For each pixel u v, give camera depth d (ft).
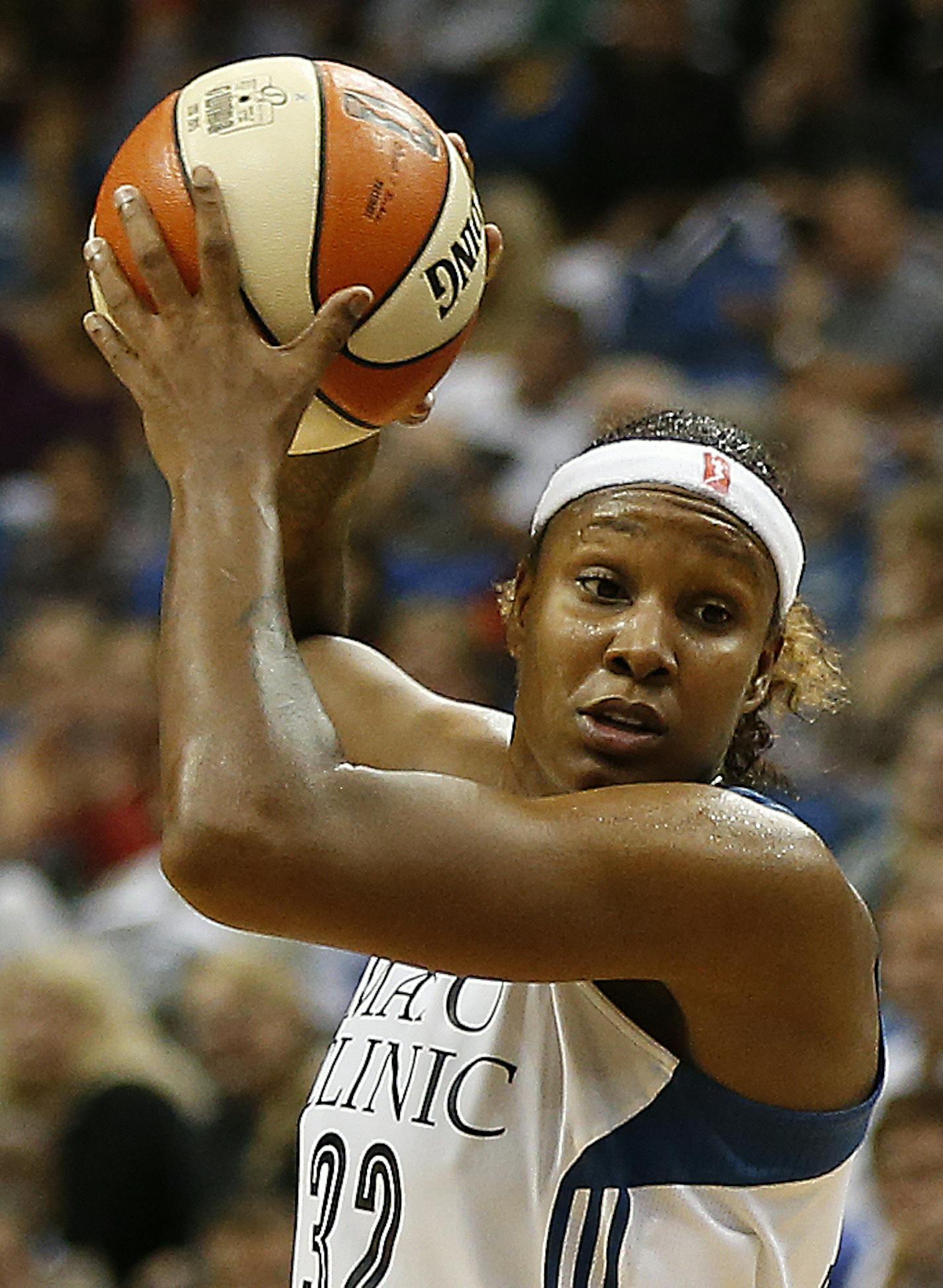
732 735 27.37
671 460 26.37
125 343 26.05
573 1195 26.09
